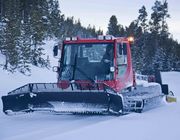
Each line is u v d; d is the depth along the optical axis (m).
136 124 10.32
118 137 8.53
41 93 12.23
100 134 8.89
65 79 13.66
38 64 46.91
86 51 13.59
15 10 48.22
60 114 13.32
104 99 11.77
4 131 10.12
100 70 13.33
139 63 63.88
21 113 12.78
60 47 13.91
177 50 89.25
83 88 12.23
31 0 55.19
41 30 48.03
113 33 77.50
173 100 16.73
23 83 34.00
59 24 78.00
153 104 14.23
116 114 12.13
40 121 11.96
